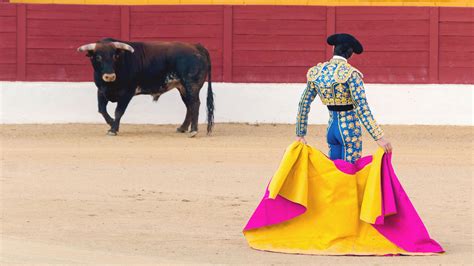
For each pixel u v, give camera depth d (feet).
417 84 134.41
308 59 135.03
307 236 54.29
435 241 54.24
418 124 133.80
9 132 120.26
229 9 134.92
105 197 72.74
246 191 76.07
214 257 52.06
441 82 134.62
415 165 92.58
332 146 56.34
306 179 53.83
